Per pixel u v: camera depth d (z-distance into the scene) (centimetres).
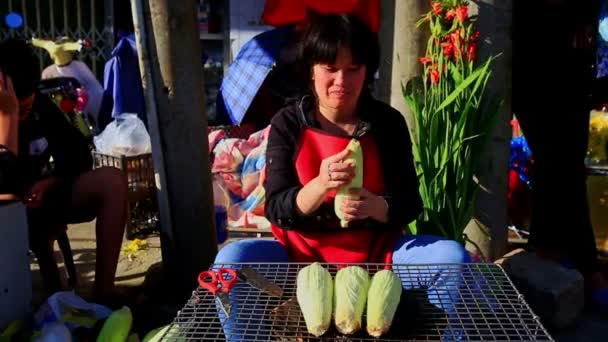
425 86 298
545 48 330
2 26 748
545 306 305
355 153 202
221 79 726
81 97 602
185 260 339
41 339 229
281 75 540
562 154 349
